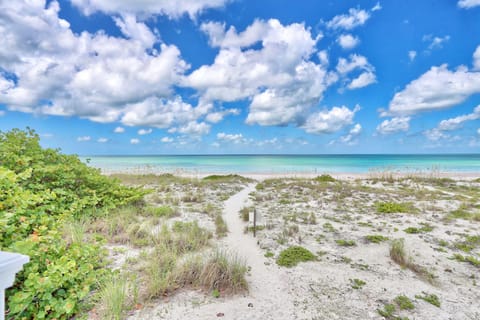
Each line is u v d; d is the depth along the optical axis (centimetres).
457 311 277
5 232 297
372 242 484
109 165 3338
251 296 296
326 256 422
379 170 1741
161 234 458
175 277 305
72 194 551
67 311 226
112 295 253
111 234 462
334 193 1005
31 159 543
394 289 321
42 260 279
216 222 589
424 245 466
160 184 1227
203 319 248
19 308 215
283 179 1542
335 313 268
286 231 536
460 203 795
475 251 441
